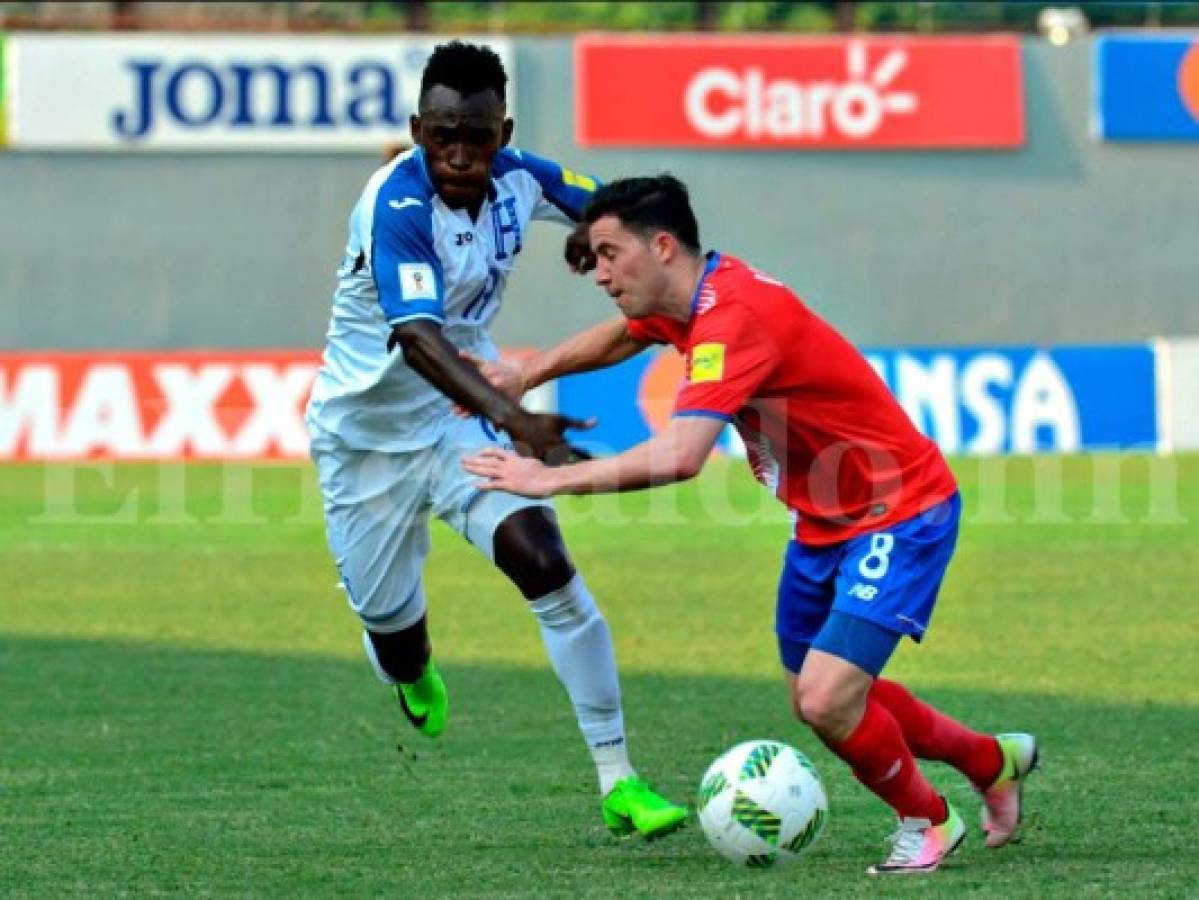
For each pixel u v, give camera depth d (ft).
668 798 82.53
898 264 263.08
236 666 119.14
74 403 238.89
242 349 256.73
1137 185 264.52
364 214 75.82
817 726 66.59
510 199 80.28
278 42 254.88
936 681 111.24
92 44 253.03
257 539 180.96
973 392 246.47
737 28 271.69
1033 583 150.20
